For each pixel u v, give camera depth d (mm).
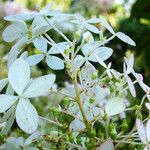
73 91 216
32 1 791
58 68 220
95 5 802
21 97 176
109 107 191
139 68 749
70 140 194
